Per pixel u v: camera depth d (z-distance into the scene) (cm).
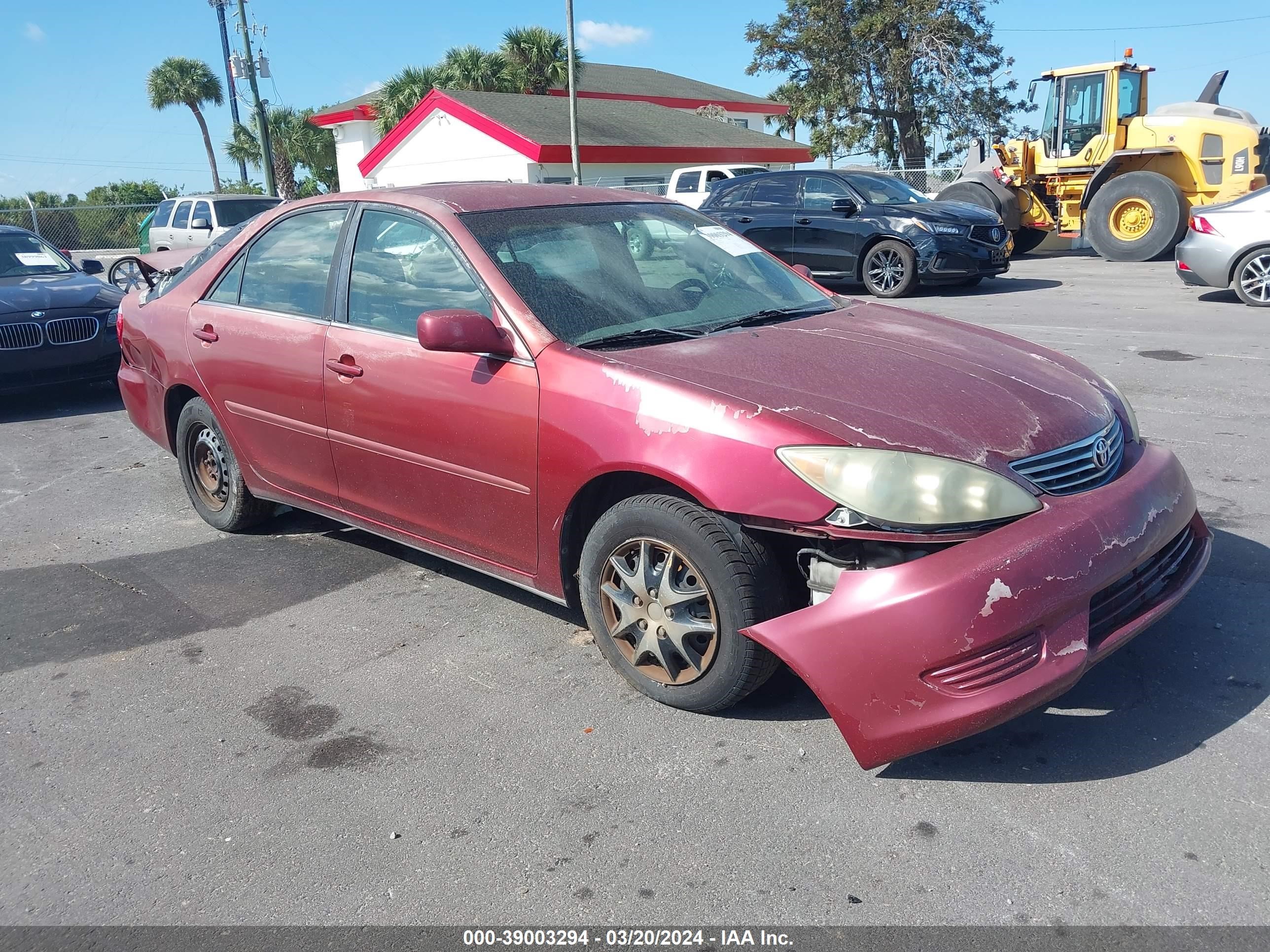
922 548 256
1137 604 281
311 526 505
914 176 2408
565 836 256
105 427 751
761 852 246
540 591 344
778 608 284
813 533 263
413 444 363
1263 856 234
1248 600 363
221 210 1723
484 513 348
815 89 3616
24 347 754
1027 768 273
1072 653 255
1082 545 258
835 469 260
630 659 318
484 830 260
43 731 319
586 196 409
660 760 286
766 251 437
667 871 241
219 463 481
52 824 271
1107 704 302
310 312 407
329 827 264
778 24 3616
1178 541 302
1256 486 486
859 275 1316
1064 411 295
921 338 347
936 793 265
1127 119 1633
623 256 376
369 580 432
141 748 307
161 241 1859
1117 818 251
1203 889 225
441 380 348
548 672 342
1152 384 705
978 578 246
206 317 456
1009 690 248
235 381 440
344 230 402
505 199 384
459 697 328
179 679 350
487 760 291
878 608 252
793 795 267
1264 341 849
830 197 1352
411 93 3503
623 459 295
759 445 271
